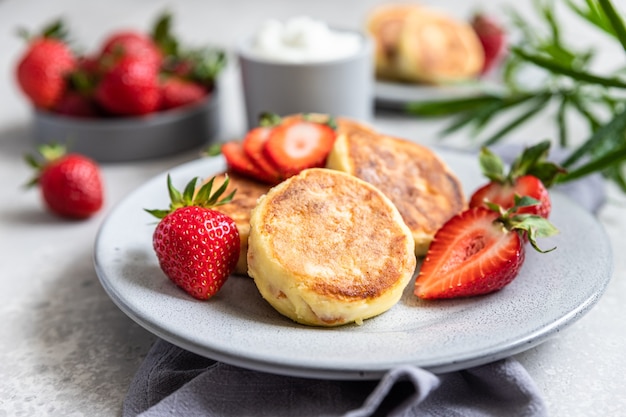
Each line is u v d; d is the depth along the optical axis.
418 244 0.45
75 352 0.44
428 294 0.42
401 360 0.37
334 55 0.62
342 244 0.41
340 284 0.40
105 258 0.44
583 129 0.67
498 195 0.46
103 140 0.62
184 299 0.41
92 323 0.46
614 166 0.54
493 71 0.77
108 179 0.60
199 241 0.41
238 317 0.40
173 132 0.63
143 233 0.46
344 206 0.42
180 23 0.92
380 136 0.49
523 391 0.38
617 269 0.49
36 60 0.62
